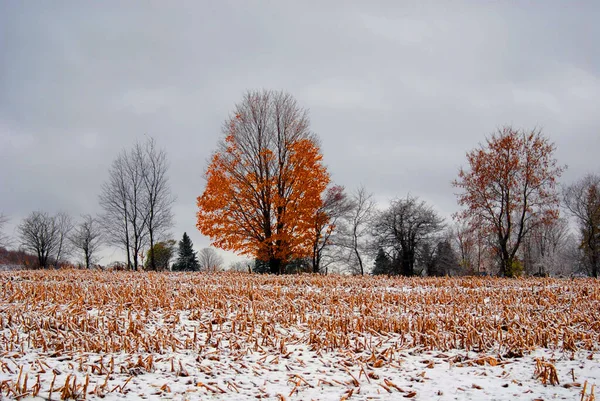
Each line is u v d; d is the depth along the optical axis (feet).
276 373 21.74
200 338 27.32
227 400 17.93
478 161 90.74
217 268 80.59
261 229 80.84
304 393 18.93
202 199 79.41
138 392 18.29
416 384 20.15
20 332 26.91
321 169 80.89
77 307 33.12
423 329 29.19
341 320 30.14
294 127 85.81
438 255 136.87
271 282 54.95
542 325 28.99
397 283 55.72
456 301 40.65
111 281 51.52
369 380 20.65
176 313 33.30
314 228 84.58
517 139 88.63
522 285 54.19
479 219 93.56
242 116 83.46
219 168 80.69
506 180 89.04
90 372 20.40
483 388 19.38
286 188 81.46
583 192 137.39
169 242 156.56
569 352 24.18
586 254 142.31
